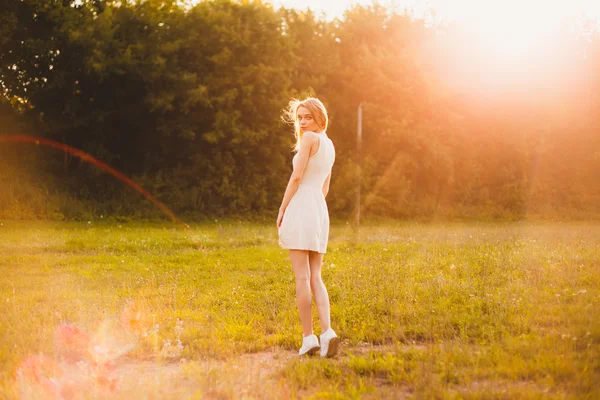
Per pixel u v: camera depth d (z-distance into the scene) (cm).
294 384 359
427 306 579
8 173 2197
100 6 2472
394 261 898
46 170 2356
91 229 1639
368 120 2892
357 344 473
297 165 457
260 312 582
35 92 2373
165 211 2328
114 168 2544
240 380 363
